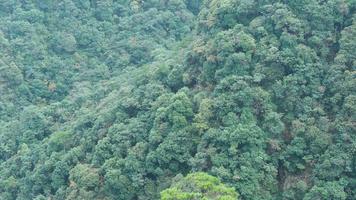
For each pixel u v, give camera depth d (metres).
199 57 55.28
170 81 56.50
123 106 56.97
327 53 51.88
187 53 57.00
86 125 60.78
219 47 52.88
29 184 59.69
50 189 57.84
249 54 51.75
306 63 50.97
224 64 52.38
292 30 52.22
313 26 53.06
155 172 50.91
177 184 46.62
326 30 52.84
